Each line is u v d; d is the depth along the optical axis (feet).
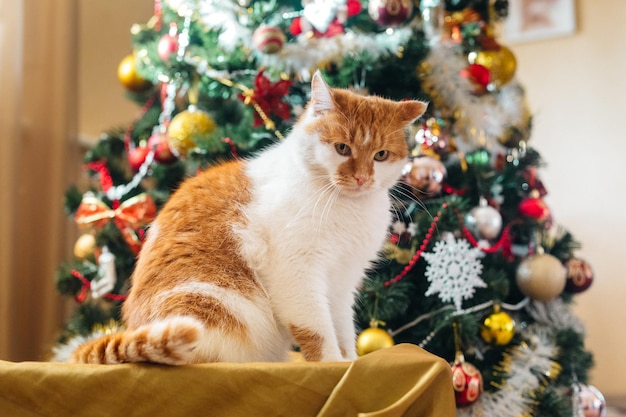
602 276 9.46
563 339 5.89
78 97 7.52
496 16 6.56
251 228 3.73
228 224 3.74
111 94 8.83
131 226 5.98
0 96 6.38
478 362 5.38
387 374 2.60
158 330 2.79
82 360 3.02
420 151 5.55
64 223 7.18
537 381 5.59
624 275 9.36
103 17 8.68
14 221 6.51
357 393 2.58
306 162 3.88
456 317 5.12
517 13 9.98
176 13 6.21
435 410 2.57
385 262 5.32
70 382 2.74
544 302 6.04
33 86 6.99
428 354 2.78
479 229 5.47
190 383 2.71
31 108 6.98
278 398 2.67
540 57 9.91
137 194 6.34
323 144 3.84
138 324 3.52
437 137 5.66
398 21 5.39
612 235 9.46
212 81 5.76
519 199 6.43
